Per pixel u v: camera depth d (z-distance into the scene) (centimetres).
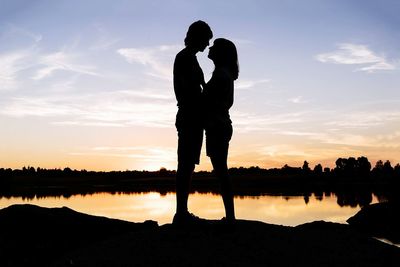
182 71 696
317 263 550
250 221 760
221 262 548
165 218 3694
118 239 686
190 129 700
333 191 10519
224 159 669
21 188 12600
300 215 4269
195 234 662
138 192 10794
